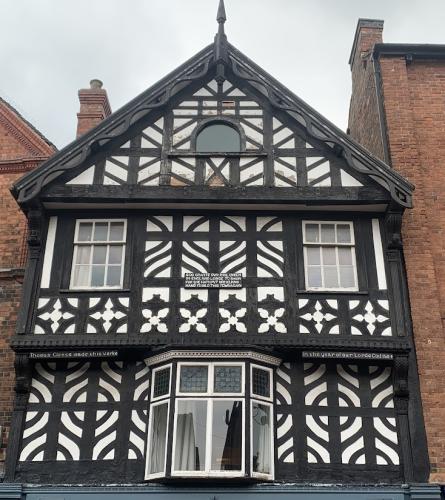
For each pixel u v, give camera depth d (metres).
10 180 13.12
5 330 11.73
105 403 10.49
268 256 11.31
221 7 12.72
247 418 10.05
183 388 10.30
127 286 11.05
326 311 10.88
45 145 13.45
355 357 10.48
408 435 10.16
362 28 15.18
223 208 11.61
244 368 10.38
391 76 13.18
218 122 12.32
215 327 10.70
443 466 9.98
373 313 10.87
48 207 11.64
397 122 12.71
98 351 10.59
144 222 11.62
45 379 10.66
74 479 10.02
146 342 10.55
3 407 11.09
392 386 10.54
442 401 10.41
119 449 10.19
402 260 11.50
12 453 10.12
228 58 12.58
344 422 10.32
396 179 11.32
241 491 9.80
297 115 12.13
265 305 10.90
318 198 11.41
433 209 12.11
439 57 13.47
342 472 10.00
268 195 11.45
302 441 10.19
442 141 12.73
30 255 11.28
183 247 11.38
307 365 10.70
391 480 9.95
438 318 11.00
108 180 11.69
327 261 11.47
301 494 9.80
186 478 9.71
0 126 13.69
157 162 11.89
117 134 11.81
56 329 10.76
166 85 12.27
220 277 11.09
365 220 11.67
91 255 11.49
